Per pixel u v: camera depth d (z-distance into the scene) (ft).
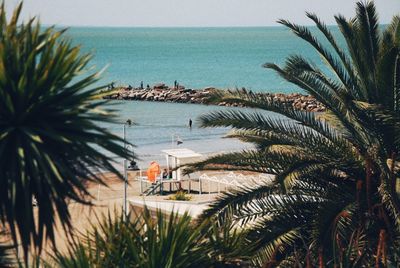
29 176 43.27
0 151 42.52
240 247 64.85
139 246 60.64
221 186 205.77
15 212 43.21
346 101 81.46
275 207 82.79
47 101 44.24
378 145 83.76
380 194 77.41
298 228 80.94
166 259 58.49
